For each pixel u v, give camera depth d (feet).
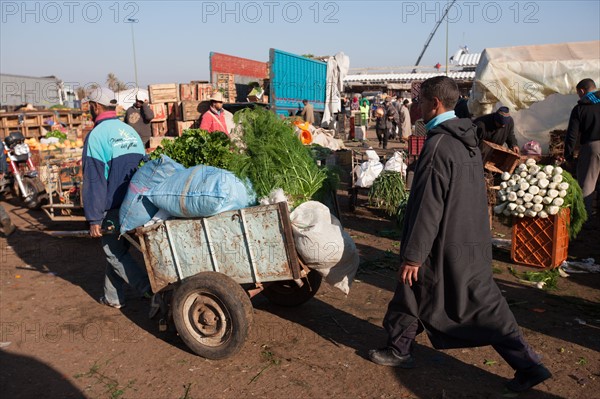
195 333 12.87
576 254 21.63
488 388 11.38
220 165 13.44
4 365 12.77
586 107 21.97
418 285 11.20
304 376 11.99
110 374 12.32
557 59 29.27
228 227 12.10
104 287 16.71
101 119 15.03
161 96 35.70
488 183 22.25
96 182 14.51
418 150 29.63
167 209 12.59
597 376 11.86
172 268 13.17
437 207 10.55
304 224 12.04
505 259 20.76
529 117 38.27
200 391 11.48
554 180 19.12
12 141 32.53
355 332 14.33
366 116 91.30
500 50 31.09
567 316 15.25
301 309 16.02
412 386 11.48
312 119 52.26
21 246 23.84
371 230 25.70
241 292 12.15
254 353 13.17
